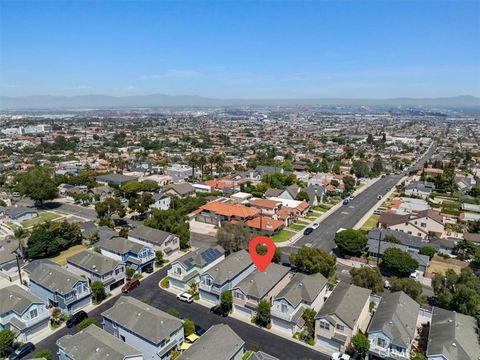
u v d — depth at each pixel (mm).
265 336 45188
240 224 71125
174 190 115625
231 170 161000
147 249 64250
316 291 49344
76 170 157125
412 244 72000
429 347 38562
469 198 114875
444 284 52219
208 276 53156
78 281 50906
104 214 90500
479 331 40750
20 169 162250
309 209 103750
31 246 68750
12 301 46438
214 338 39094
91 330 40656
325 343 43094
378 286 51969
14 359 40875
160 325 41031
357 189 134625
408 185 129250
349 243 69438
